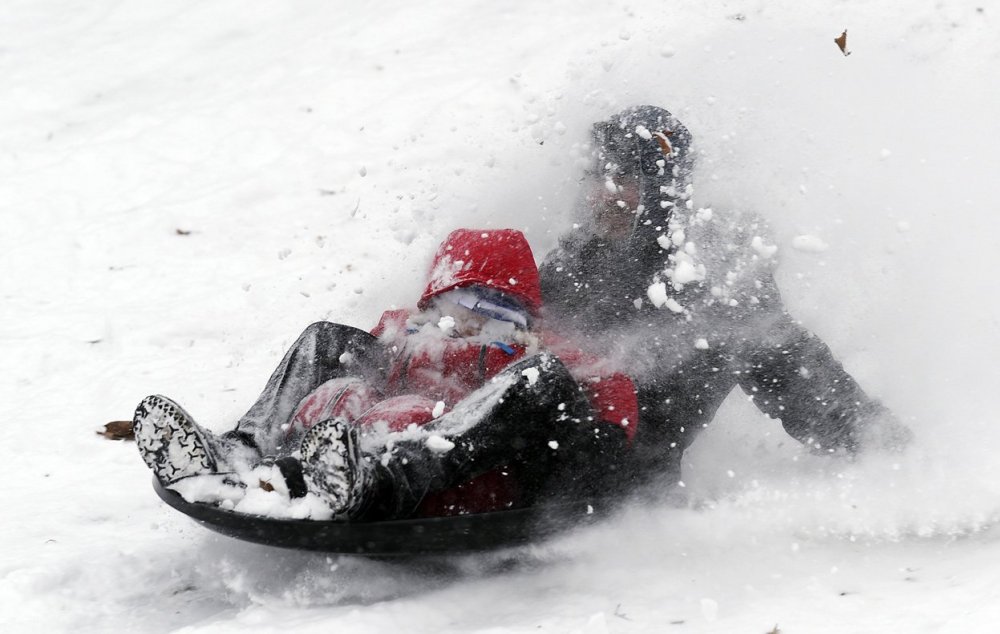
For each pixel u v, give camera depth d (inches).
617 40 1055.0
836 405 554.6
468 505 471.5
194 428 456.8
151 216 1039.0
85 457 661.9
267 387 528.4
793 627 394.3
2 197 1096.8
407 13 1366.9
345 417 492.1
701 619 412.5
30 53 1384.1
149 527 564.4
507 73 1222.9
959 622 376.8
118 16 1462.8
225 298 900.0
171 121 1209.4
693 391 541.6
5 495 613.3
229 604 486.9
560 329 553.6
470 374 504.1
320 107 1206.9
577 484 479.2
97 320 872.3
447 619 440.5
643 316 552.1
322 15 1407.5
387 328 548.4
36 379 781.9
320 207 1038.4
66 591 498.0
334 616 437.7
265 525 437.4
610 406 494.6
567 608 436.8
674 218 571.8
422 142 1124.5
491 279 512.7
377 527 431.8
